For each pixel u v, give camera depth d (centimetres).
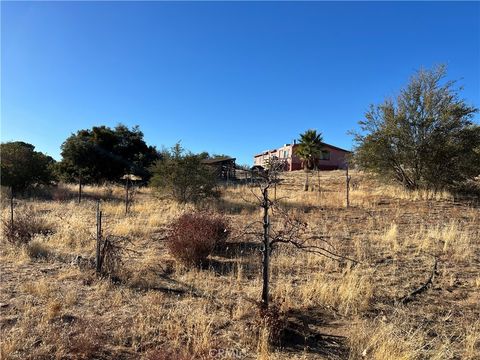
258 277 578
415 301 487
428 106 1498
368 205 1369
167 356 332
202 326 393
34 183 1994
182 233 658
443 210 1233
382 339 363
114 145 2895
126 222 968
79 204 1443
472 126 1488
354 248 738
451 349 363
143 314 438
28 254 688
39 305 464
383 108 1611
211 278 574
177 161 1544
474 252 712
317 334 399
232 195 1794
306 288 503
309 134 4491
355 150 1703
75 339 367
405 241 775
